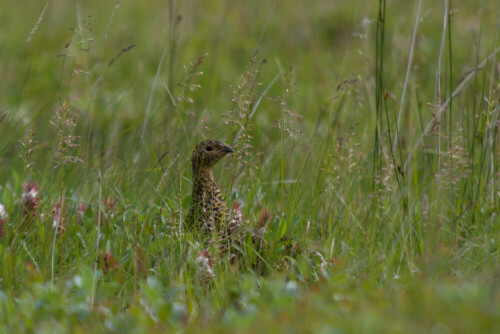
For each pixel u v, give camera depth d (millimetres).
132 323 6238
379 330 5066
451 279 6852
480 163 9703
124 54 18719
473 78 12773
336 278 6883
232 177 9344
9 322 6523
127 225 9016
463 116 10844
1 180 10969
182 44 18031
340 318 5426
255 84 9594
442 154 8953
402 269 7957
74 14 22047
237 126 9383
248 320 5621
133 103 15422
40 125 13219
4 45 19609
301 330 5238
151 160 11078
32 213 9195
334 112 13070
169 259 8164
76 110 12680
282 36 20375
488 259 7738
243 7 22031
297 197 9766
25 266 7863
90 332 6031
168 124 11094
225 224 8805
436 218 8508
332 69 17391
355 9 20812
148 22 21219
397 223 9016
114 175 10633
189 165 10297
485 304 5359
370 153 10438
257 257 8641
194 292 7559
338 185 9828
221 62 17797
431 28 18516
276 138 13445
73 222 9344
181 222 8469
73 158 9375
